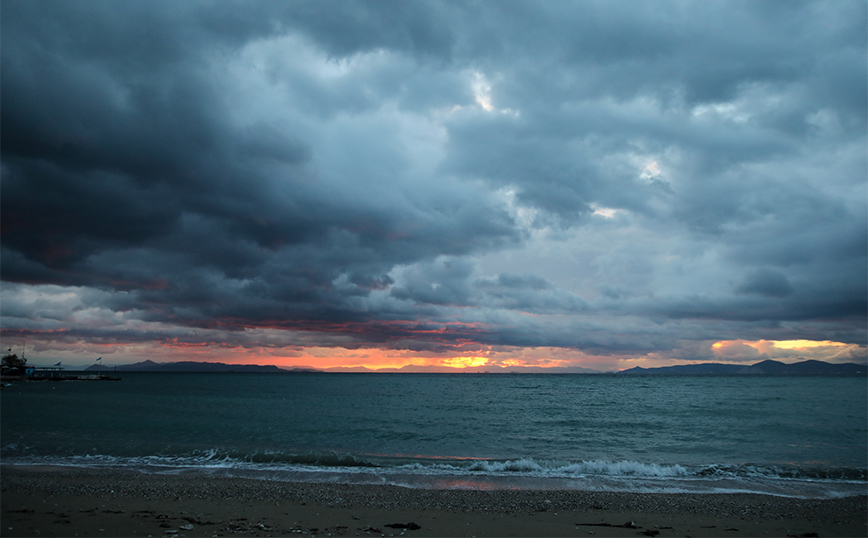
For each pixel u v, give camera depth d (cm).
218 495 1653
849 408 5469
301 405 5841
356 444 2956
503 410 5422
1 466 2192
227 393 9050
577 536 1256
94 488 1733
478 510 1513
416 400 7125
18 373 17675
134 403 5988
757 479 2073
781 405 5972
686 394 8869
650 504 1634
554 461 2373
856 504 1677
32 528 1197
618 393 9269
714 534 1312
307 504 1548
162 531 1191
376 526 1302
